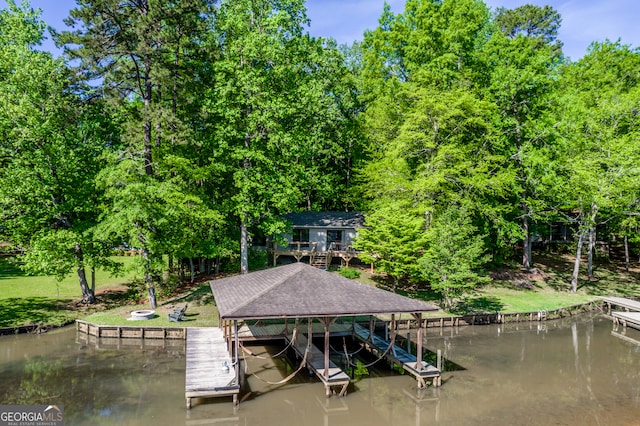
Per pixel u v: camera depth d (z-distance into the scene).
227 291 18.66
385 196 31.81
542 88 33.91
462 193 31.52
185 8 23.91
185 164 25.39
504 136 34.28
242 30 29.11
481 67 35.50
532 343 23.20
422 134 29.56
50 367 17.78
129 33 22.55
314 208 44.69
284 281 16.80
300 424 13.26
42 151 23.47
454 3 33.38
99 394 15.09
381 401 15.23
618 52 37.62
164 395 15.12
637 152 30.80
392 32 34.66
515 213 37.03
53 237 23.06
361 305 16.14
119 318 23.42
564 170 33.59
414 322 25.53
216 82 28.27
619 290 34.75
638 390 16.61
